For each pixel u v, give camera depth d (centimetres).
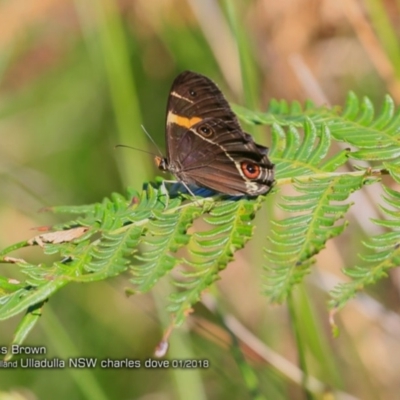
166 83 1416
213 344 1109
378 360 1074
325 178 604
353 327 1094
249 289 1196
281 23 1171
